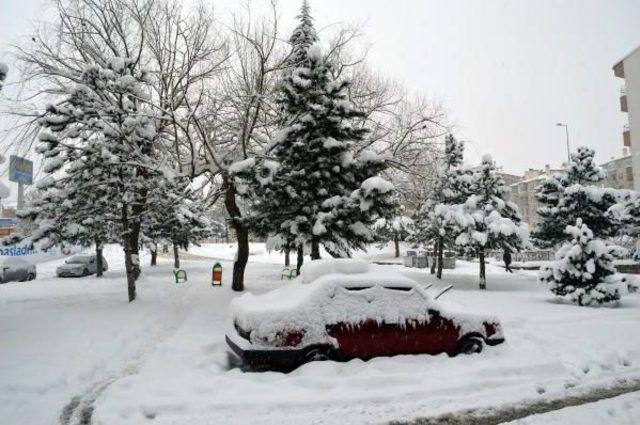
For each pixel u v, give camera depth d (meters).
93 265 30.38
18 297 16.47
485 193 22.78
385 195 14.15
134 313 12.51
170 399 5.66
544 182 26.62
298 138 15.55
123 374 7.17
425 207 26.05
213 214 54.41
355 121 20.34
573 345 8.91
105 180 13.67
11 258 26.80
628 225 23.80
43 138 12.96
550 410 5.74
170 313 13.05
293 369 7.03
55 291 18.53
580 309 14.00
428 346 7.60
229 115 19.05
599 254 15.08
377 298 7.55
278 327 6.95
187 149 20.75
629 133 39.69
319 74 15.53
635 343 9.13
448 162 24.53
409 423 5.27
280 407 5.61
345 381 6.35
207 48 19.42
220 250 68.44
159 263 39.75
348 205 14.73
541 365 7.32
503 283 22.75
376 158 15.30
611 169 68.00
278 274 26.86
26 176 15.93
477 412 5.63
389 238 48.56
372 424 5.21
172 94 19.25
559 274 15.60
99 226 16.06
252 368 7.04
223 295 16.69
